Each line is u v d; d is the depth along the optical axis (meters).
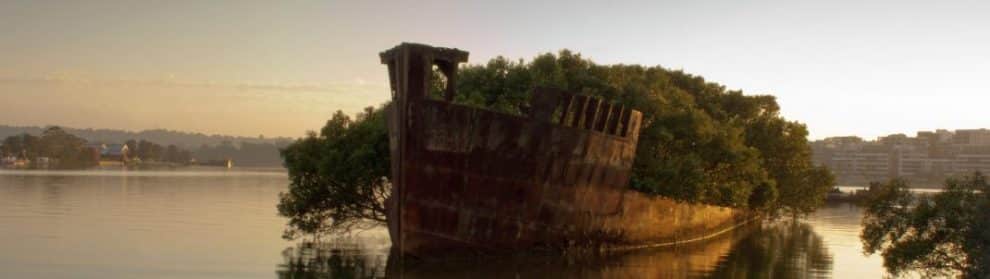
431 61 24.39
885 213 23.47
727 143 38.72
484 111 24.86
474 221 25.45
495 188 25.53
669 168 33.47
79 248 30.17
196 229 38.28
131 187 83.94
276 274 24.94
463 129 24.64
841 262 31.06
